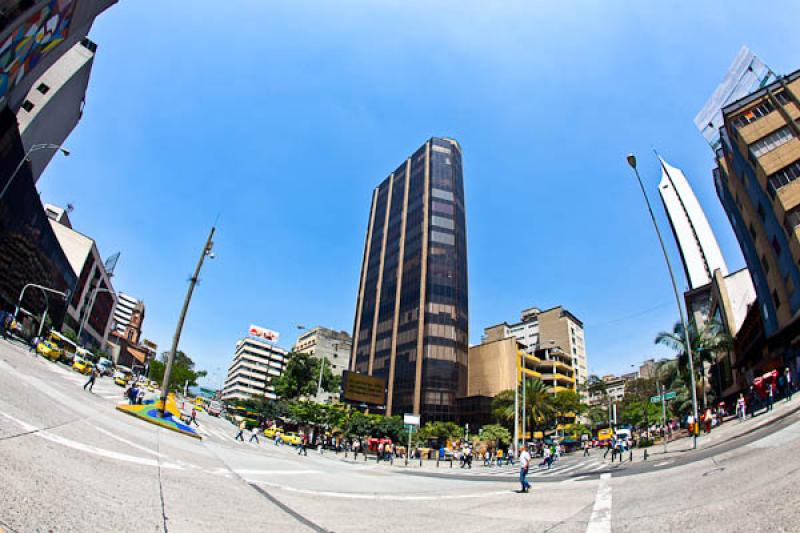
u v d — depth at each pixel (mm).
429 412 65438
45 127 51844
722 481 7938
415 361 70688
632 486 10055
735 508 5609
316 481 10867
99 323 90312
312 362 75500
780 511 5000
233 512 5398
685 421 40625
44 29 25547
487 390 69625
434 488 12422
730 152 35750
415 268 79438
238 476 8984
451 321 72688
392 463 33312
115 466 6336
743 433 16594
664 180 104812
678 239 96562
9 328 42656
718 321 43812
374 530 5586
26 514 3430
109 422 12016
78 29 29250
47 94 48906
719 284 48188
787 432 12352
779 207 28156
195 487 6512
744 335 40250
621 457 25734
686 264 93375
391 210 95188
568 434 69250
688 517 5586
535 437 63750
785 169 28406
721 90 47344
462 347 72812
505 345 70000
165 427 16953
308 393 73875
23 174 43500
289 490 8398
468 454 31172
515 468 29297
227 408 77750
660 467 13859
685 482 8922
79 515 3799
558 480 15133
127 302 151250
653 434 43062
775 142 29578
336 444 42312
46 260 54562
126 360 122062
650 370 104812
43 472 4695
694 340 40906
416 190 88438
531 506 8367
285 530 4945
